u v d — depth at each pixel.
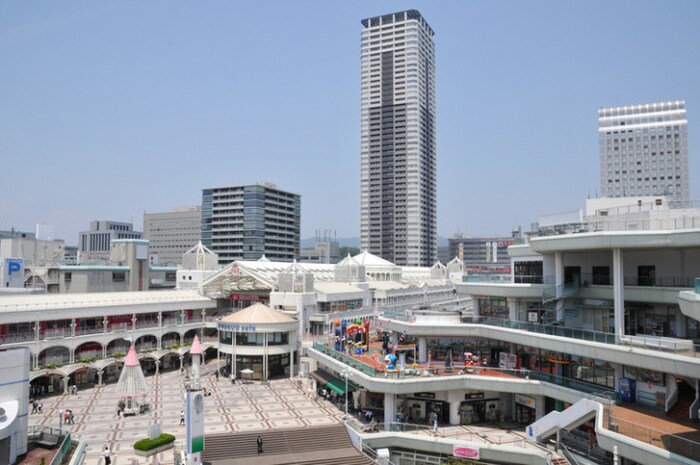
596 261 58.50
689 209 52.75
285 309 90.62
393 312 73.88
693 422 42.19
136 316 86.62
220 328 84.25
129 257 112.06
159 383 79.56
